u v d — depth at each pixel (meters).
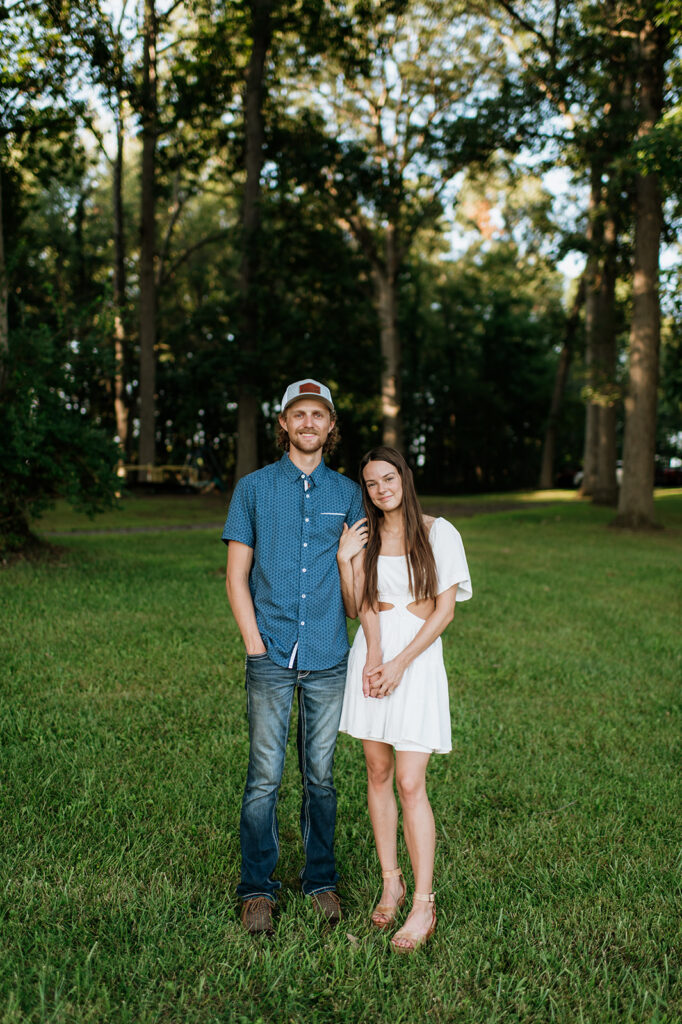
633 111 16.02
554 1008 2.27
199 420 34.41
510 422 46.19
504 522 19.59
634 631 7.60
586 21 16.00
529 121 16.97
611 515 21.14
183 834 3.29
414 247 32.50
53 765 3.91
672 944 2.60
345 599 2.85
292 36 20.27
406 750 2.70
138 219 34.31
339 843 3.33
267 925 2.64
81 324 10.88
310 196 21.48
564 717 5.05
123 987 2.30
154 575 9.80
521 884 2.98
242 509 2.79
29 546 10.64
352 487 2.86
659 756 4.39
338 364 22.56
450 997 2.30
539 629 7.59
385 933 2.63
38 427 9.59
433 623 2.73
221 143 22.98
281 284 24.16
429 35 20.31
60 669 5.56
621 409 30.86
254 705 2.74
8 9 11.95
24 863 2.95
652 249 17.16
